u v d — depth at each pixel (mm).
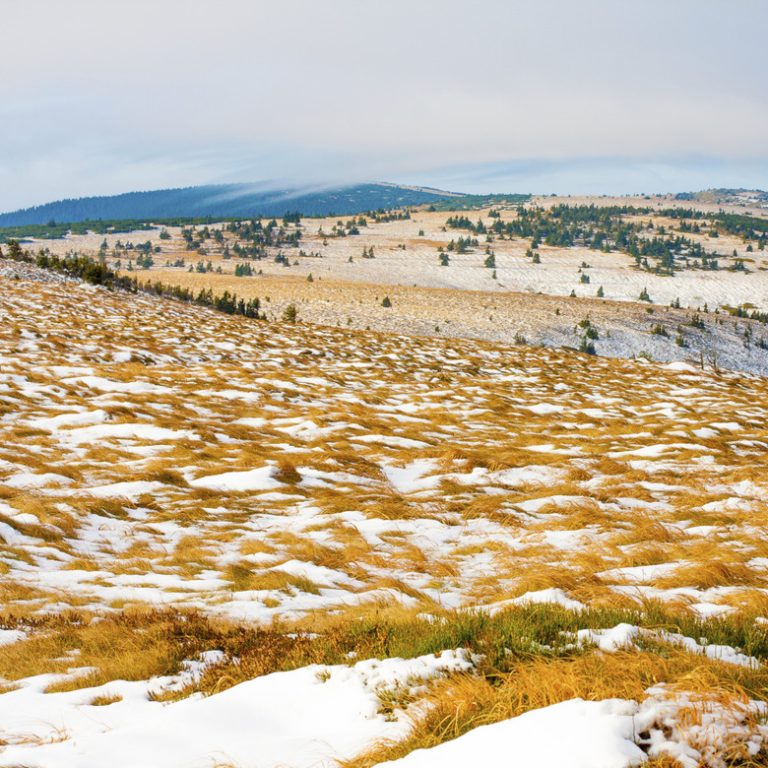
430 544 15422
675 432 29406
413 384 48188
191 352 50750
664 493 19016
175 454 23125
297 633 9180
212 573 13625
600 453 25219
